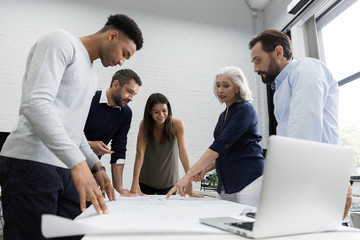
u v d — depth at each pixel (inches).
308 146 18.0
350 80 114.0
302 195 18.0
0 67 125.6
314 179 18.4
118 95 59.2
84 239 15.7
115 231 16.8
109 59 37.9
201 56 153.8
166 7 155.5
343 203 20.5
